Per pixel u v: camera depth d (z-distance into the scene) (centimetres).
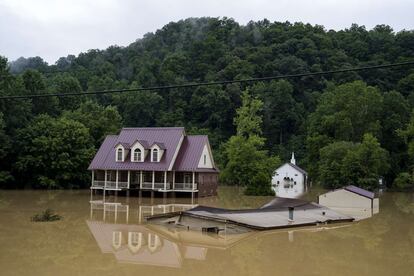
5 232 2497
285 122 11919
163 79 13038
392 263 1970
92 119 6912
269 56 13875
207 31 17450
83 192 5612
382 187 7194
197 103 11975
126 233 2606
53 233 2511
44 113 7169
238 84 12481
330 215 3375
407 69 11869
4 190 5650
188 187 5191
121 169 5253
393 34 14400
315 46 14150
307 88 13038
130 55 17050
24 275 1625
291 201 3609
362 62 12812
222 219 2741
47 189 5916
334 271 1806
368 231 2897
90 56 17800
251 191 5653
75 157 6031
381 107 8275
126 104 11919
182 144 5528
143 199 4903
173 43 17950
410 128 7225
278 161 6575
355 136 8244
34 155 5909
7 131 6041
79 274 1669
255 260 1997
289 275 1731
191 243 2383
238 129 7619
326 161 7006
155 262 1922
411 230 2953
